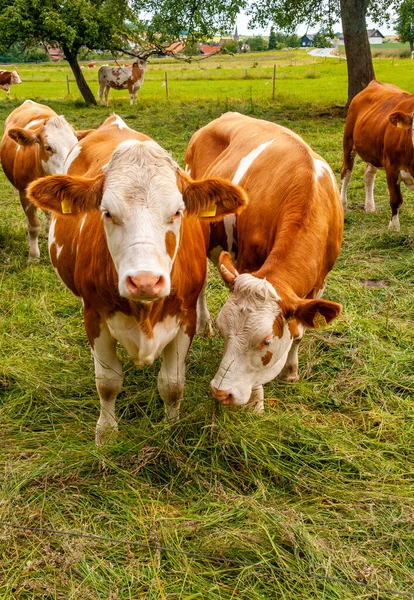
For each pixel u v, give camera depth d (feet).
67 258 13.53
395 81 95.25
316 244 12.57
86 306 12.05
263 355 11.11
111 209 9.27
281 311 11.07
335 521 10.77
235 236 15.24
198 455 12.08
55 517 10.75
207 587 9.43
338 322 17.98
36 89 108.58
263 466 11.98
